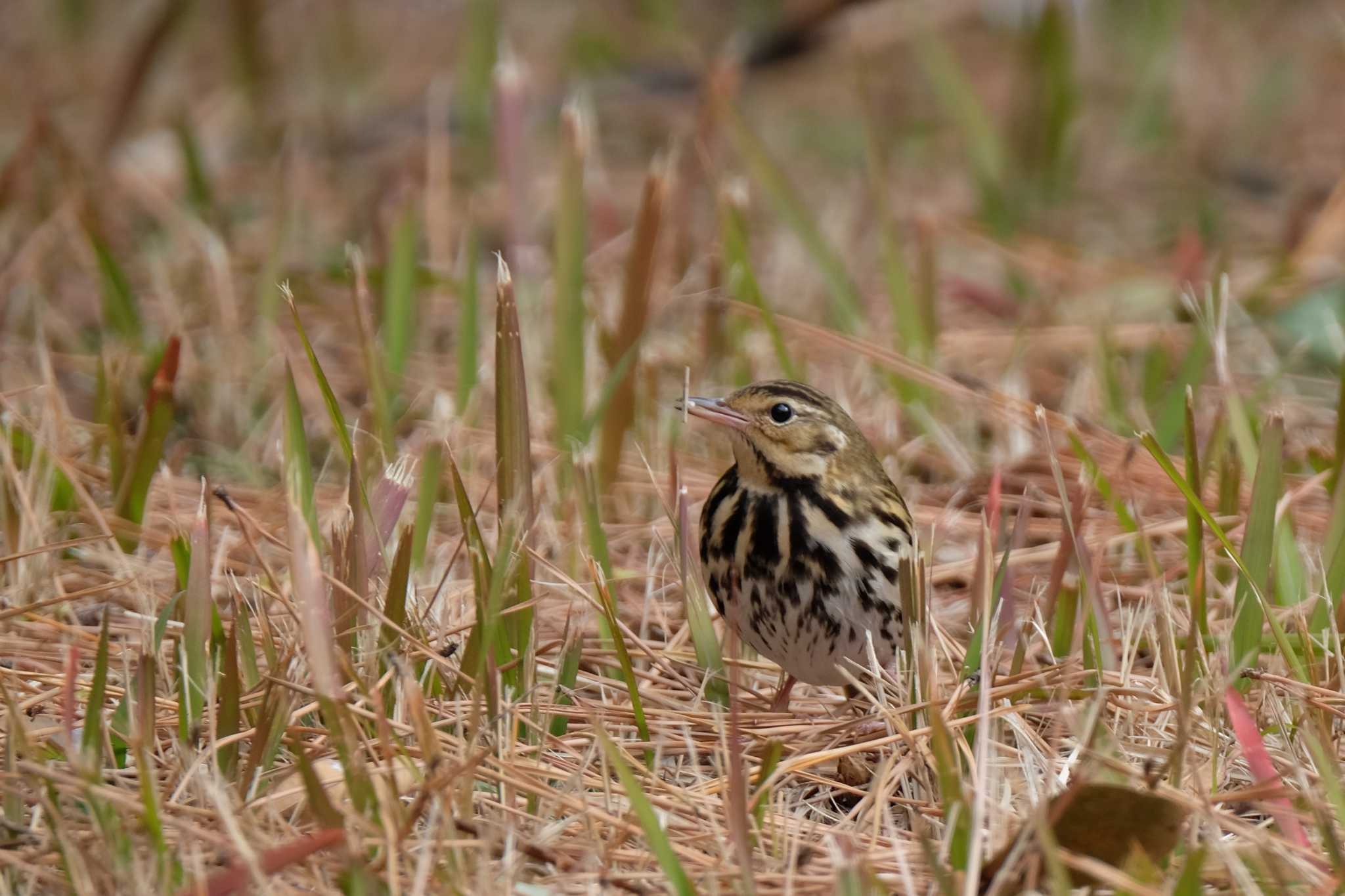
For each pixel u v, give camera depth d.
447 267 16.08
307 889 6.80
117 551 9.61
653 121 22.20
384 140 20.97
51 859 6.96
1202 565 9.35
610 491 11.98
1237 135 21.92
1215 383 14.17
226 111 21.22
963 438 13.28
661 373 14.34
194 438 13.05
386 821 6.69
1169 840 7.02
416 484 11.43
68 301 15.67
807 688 10.16
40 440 10.41
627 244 17.22
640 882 7.03
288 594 9.22
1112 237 18.72
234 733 7.72
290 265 16.25
